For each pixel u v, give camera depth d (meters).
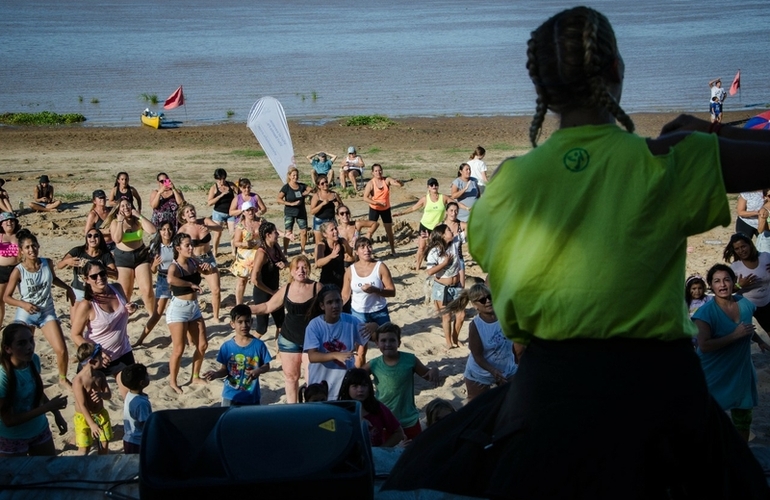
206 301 12.95
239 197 15.53
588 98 1.73
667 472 1.71
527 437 1.75
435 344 11.06
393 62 57.84
